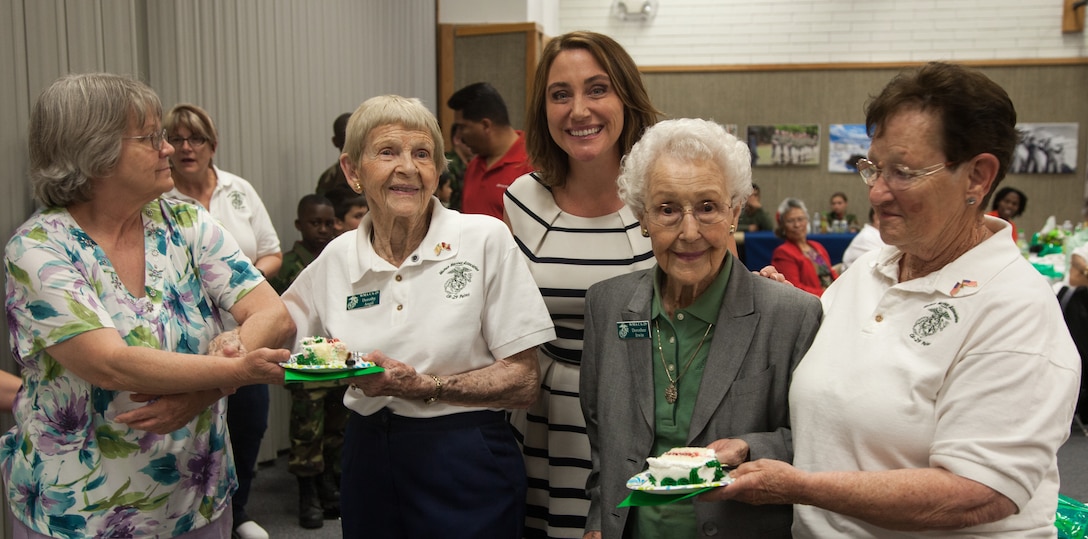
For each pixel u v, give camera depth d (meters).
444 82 7.57
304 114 5.18
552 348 2.08
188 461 1.75
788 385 1.60
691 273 1.57
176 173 3.59
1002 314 1.32
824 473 1.36
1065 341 1.33
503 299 1.84
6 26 2.83
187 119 3.54
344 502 1.89
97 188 1.60
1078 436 5.40
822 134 10.91
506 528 1.83
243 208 3.79
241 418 3.36
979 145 1.32
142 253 1.72
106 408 1.66
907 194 1.35
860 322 1.50
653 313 1.69
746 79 10.96
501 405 1.83
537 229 2.12
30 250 1.57
